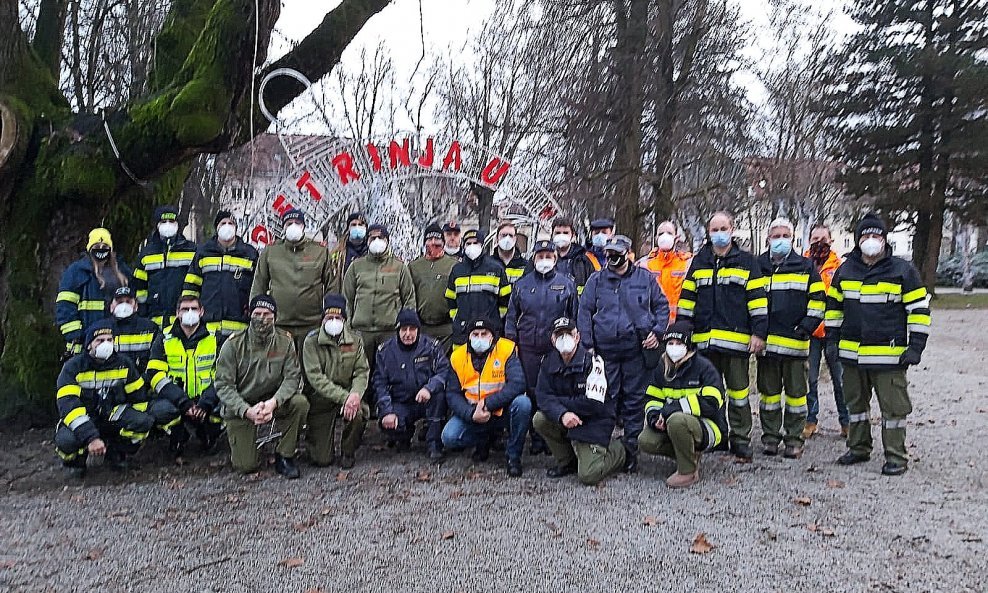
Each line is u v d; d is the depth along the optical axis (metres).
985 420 7.75
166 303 7.09
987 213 26.72
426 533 4.63
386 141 8.94
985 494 5.28
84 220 7.64
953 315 21.77
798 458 6.34
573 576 4.00
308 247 7.02
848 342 5.95
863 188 27.78
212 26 7.18
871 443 6.12
